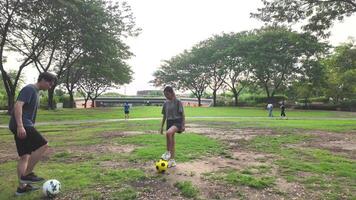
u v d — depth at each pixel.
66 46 34.84
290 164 8.09
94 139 12.95
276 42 51.84
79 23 30.80
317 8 21.55
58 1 26.84
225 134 14.76
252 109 48.44
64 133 15.77
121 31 35.22
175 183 6.27
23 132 5.48
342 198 5.59
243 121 24.48
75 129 18.33
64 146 11.03
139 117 30.77
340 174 7.13
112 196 5.55
